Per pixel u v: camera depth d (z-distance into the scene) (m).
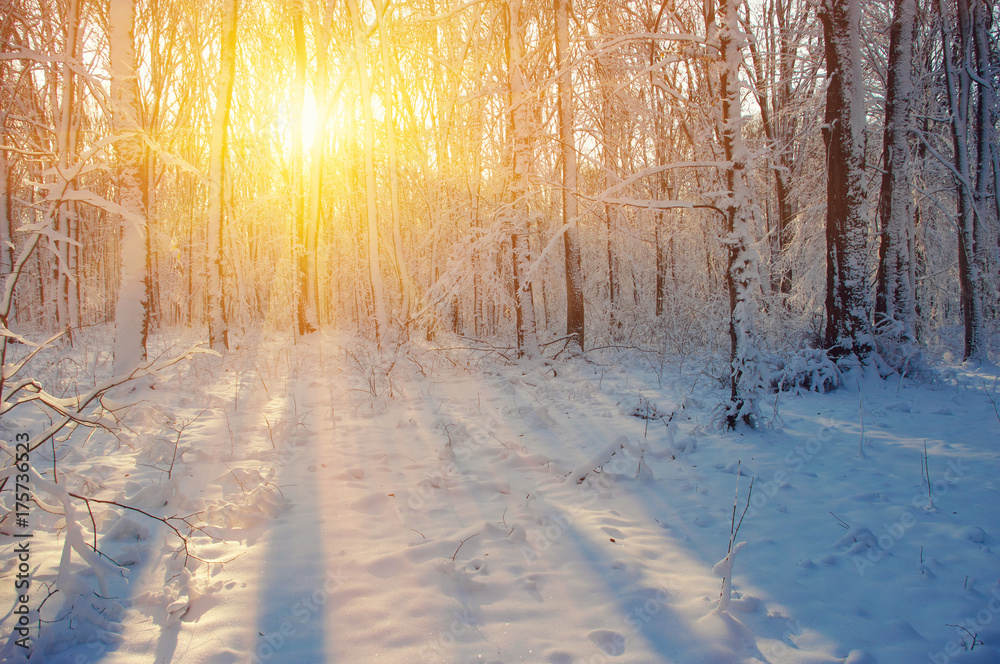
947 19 12.32
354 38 14.18
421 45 18.30
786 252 12.36
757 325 10.43
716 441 6.00
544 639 2.59
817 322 10.98
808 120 11.14
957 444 5.67
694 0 12.85
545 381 9.64
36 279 18.94
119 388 7.63
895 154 9.70
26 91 15.69
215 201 12.58
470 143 16.16
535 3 13.30
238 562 3.23
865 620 2.76
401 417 7.18
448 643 2.54
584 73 12.47
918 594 2.98
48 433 2.98
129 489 4.27
